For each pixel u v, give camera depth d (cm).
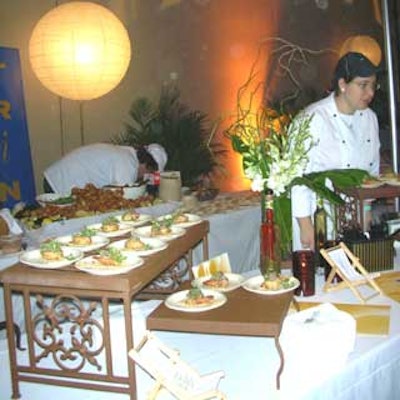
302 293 176
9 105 463
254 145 175
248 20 596
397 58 350
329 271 186
